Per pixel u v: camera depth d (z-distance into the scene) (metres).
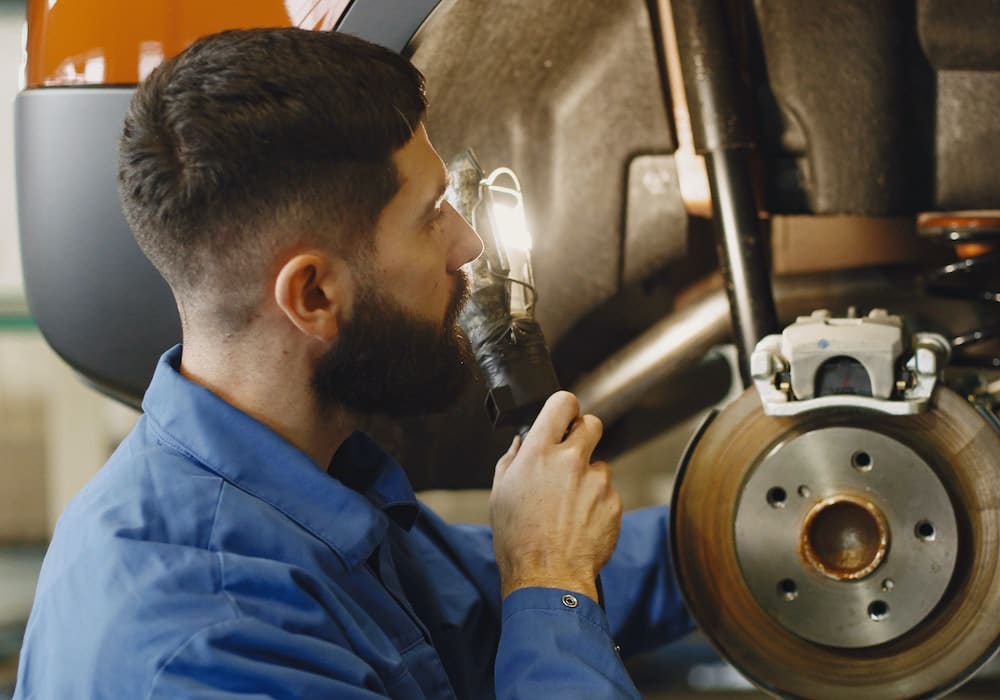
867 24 1.03
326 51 0.76
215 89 0.75
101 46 0.95
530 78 1.03
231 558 0.73
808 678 0.87
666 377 1.11
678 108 1.04
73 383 2.85
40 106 0.97
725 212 0.94
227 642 0.69
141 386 1.01
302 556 0.76
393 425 1.10
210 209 0.75
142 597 0.71
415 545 0.95
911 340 0.84
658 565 0.99
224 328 0.79
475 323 0.86
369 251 0.78
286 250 0.77
